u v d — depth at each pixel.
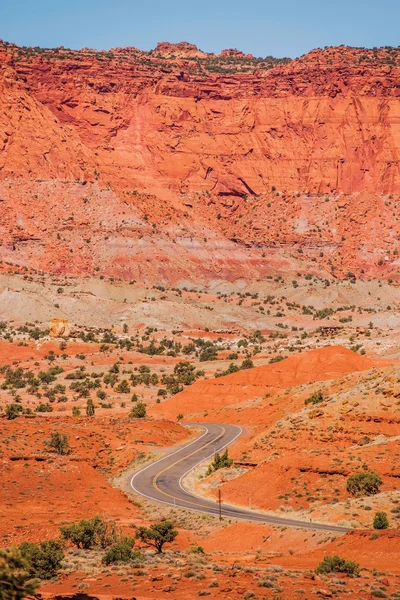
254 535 87.50
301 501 100.00
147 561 76.81
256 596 61.34
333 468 104.38
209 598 61.34
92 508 106.94
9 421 150.62
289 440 122.81
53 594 64.25
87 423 155.25
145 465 129.25
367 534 76.94
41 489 113.19
